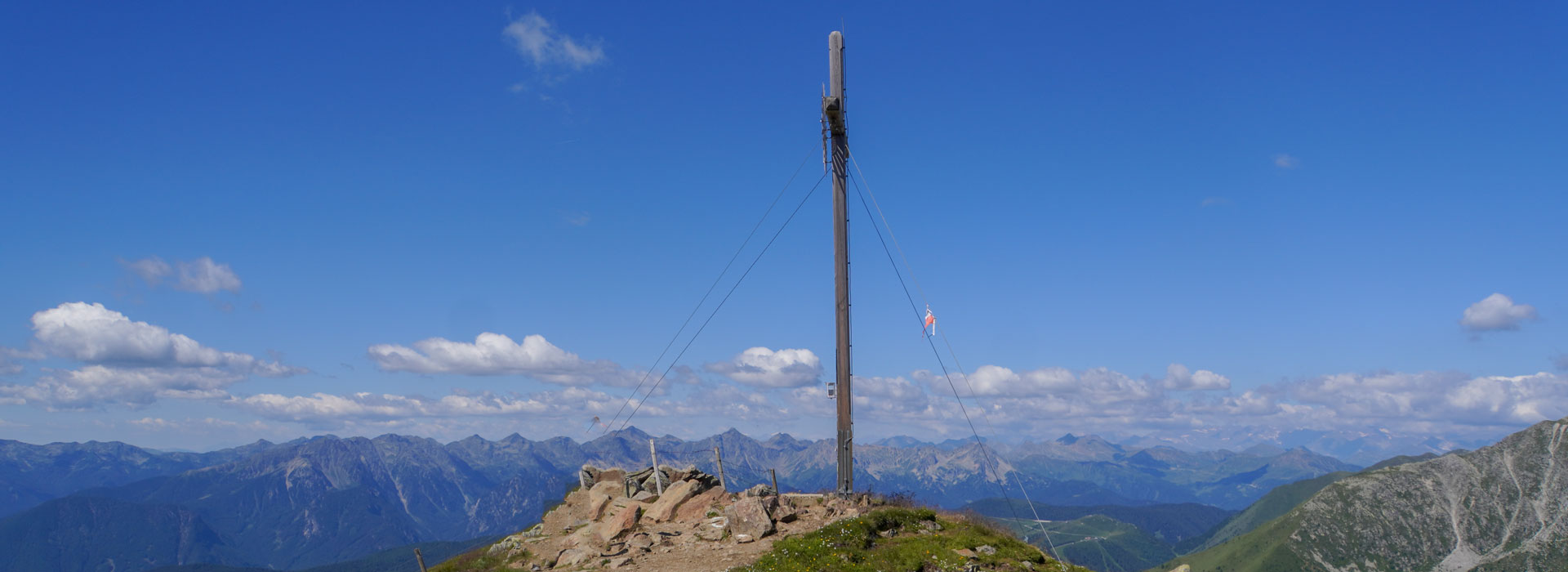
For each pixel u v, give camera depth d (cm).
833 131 4256
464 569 3697
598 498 4244
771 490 4150
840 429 4138
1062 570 3228
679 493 4047
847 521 3500
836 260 4203
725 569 3130
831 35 4325
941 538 3444
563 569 3375
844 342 4162
